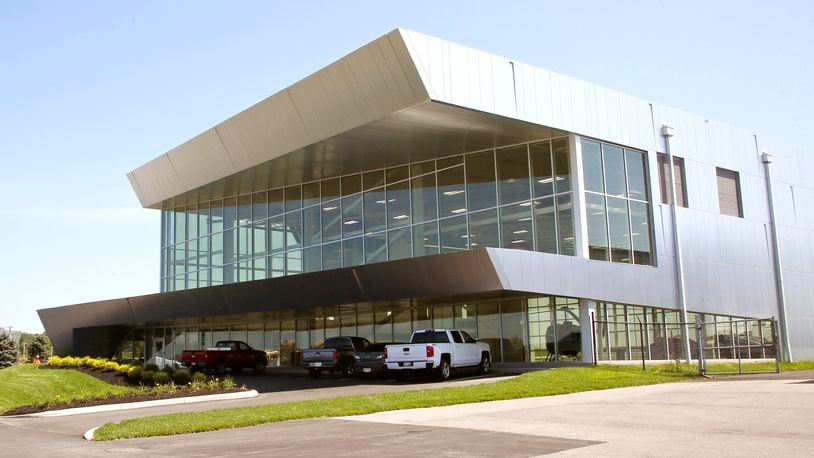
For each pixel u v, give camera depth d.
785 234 41.16
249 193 44.69
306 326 42.53
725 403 15.84
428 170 36.09
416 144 32.75
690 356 34.47
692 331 34.81
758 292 38.56
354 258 38.78
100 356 51.28
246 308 39.47
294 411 16.67
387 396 19.38
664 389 20.70
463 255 27.94
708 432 11.48
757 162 40.53
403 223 36.78
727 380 23.92
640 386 22.58
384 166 37.41
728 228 37.59
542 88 29.91
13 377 34.19
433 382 26.39
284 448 11.36
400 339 36.94
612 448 10.18
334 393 23.42
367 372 31.55
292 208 42.38
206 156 39.59
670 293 33.66
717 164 37.88
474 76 27.47
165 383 30.77
